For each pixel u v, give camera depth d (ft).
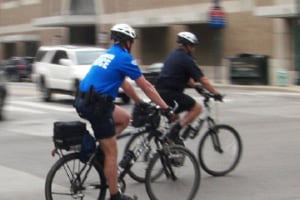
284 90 83.71
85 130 19.53
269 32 100.17
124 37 19.36
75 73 66.03
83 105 18.98
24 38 183.62
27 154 33.78
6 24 199.93
